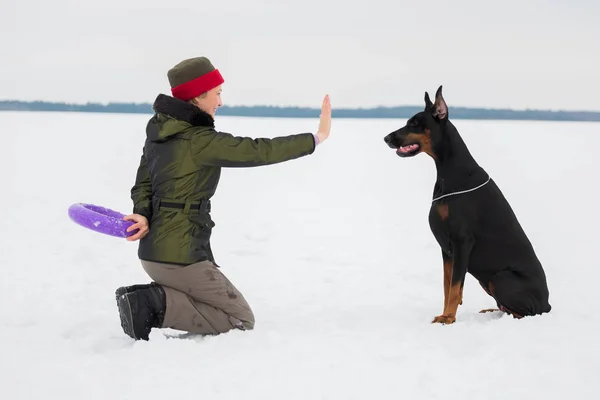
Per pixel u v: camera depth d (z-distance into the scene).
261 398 2.47
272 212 8.21
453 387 2.57
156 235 3.20
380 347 3.07
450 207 3.69
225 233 6.80
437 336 3.23
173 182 3.19
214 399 2.46
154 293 3.16
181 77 3.30
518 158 13.98
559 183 10.90
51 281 4.66
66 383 2.60
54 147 15.12
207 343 3.09
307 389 2.55
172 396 2.48
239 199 9.17
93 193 9.35
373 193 9.99
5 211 7.88
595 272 5.17
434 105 3.75
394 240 6.61
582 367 2.78
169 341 3.09
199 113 3.23
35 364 2.84
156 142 3.21
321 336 3.28
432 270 5.30
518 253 3.70
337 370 2.76
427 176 12.00
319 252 6.02
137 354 2.95
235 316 3.34
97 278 4.79
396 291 4.61
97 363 2.83
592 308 3.97
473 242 3.69
